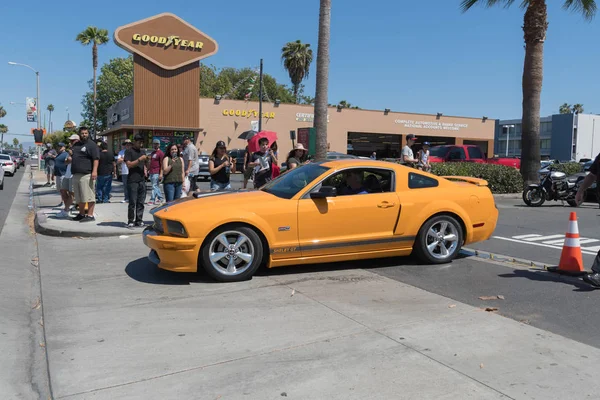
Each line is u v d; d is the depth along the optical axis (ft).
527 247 28.22
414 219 22.20
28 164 209.87
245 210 19.79
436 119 145.59
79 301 17.75
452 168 57.00
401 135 142.61
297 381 11.66
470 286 19.45
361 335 14.35
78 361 12.80
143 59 103.35
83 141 33.35
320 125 42.09
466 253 25.46
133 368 12.39
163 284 19.83
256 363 12.60
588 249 27.86
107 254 25.49
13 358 13.26
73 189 33.60
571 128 223.10
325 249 20.90
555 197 49.24
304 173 22.40
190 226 19.10
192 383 11.60
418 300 17.63
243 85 206.69
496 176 59.16
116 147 127.95
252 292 18.66
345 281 20.16
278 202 20.35
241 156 93.04
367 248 21.63
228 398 10.94
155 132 107.55
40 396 11.34
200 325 15.28
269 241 20.07
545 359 12.78
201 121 116.47
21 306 17.53
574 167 79.92
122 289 19.22
